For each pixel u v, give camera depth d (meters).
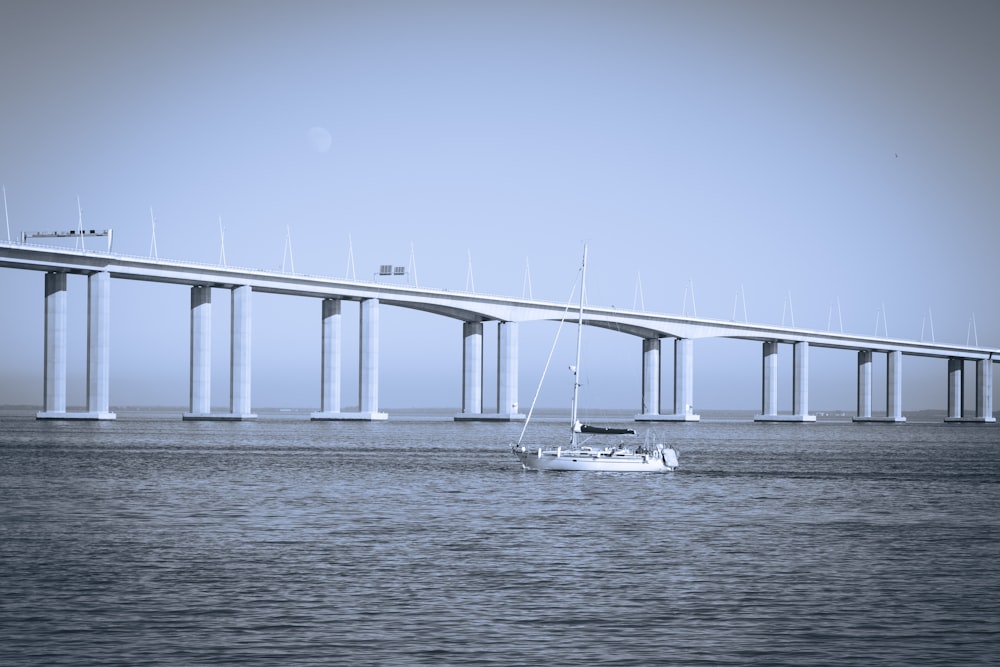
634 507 87.75
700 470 132.88
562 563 59.03
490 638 42.81
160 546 63.81
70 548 62.84
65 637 42.53
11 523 74.06
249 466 130.00
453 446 185.50
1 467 124.69
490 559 60.06
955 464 152.62
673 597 50.31
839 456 172.50
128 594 49.94
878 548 65.81
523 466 124.06
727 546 66.06
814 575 56.16
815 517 82.25
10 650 40.75
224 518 77.38
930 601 49.91
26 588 51.16
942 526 77.12
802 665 39.88
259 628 43.97
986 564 59.94
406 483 107.19
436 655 40.44
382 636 42.88
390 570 56.31
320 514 80.25
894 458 167.88
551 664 39.53
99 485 102.38
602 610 47.59
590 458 121.94
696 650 41.50
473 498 92.81
